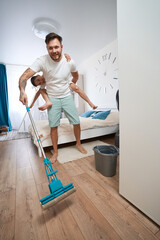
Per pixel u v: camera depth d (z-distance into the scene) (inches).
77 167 54.4
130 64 27.6
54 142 63.1
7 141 106.3
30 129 85.1
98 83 137.4
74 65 57.7
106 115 93.0
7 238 25.7
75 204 34.0
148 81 24.3
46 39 46.8
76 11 74.4
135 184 30.6
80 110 169.0
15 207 33.7
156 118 23.8
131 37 26.4
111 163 45.0
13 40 102.8
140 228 27.0
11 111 166.2
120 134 33.1
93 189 39.9
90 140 93.6
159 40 21.5
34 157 68.2
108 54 117.3
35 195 38.4
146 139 26.3
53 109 58.7
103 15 78.7
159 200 25.5
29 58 140.6
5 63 155.8
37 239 25.5
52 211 32.0
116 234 25.9
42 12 73.8
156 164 25.1
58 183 30.5
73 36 100.8
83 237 25.6
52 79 54.9
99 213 31.0
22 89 47.1
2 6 67.9
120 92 31.3
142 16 23.6
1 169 55.7
